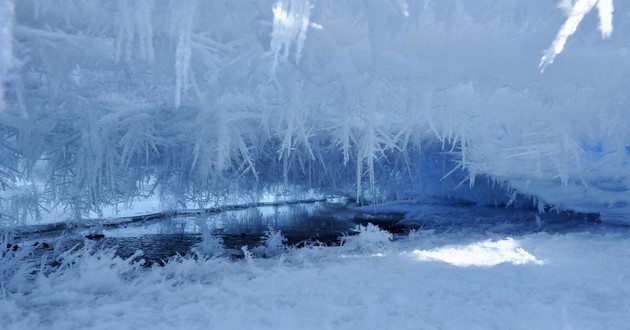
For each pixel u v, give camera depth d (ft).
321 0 8.79
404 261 12.20
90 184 14.37
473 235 17.35
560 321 7.07
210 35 9.52
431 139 22.21
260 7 8.60
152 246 17.60
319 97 11.10
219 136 12.14
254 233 21.33
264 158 23.76
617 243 13.61
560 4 7.34
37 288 10.12
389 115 13.99
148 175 19.33
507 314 7.47
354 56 10.40
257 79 10.12
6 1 5.41
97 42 9.07
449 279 9.98
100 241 18.84
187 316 7.86
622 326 6.82
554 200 18.92
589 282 9.35
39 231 21.61
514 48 11.00
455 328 6.89
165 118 13.76
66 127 14.51
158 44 9.09
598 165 16.34
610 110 12.71
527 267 10.87
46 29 8.59
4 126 12.44
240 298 8.86
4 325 7.63
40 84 10.81
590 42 10.76
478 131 15.90
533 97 13.23
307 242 18.84
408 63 10.85
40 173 16.96
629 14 9.86
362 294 8.86
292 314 7.69
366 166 29.30
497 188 26.40
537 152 14.90
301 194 37.76
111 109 12.86
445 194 31.71
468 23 10.93
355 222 25.43
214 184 16.21
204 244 16.61
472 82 11.78
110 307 8.46
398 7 8.46
